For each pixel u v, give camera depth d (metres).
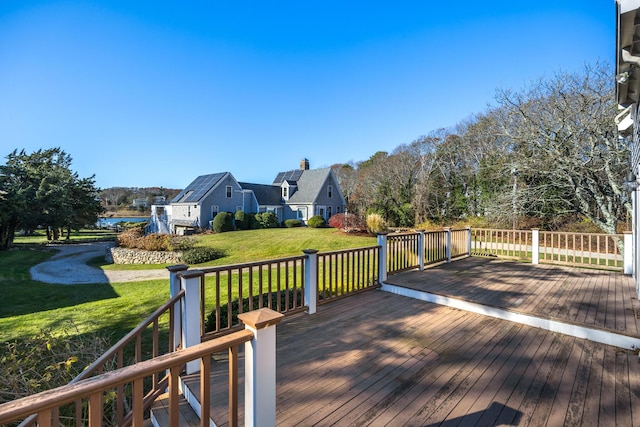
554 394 2.35
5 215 17.55
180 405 2.45
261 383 1.65
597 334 3.37
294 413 2.12
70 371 3.25
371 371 2.70
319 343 3.29
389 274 6.02
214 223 22.02
